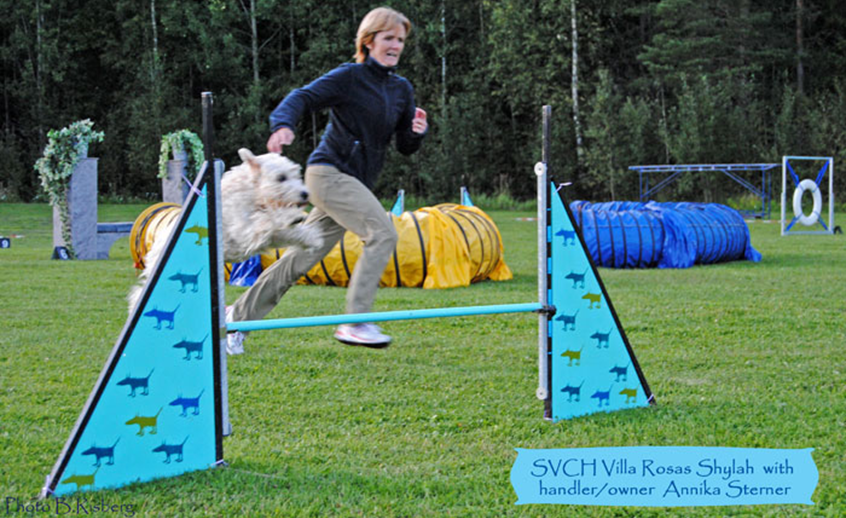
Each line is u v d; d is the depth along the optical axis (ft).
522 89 98.84
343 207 11.74
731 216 42.50
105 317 21.88
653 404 13.06
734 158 88.79
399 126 12.78
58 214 40.57
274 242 13.41
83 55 105.50
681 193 91.50
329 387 14.24
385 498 8.91
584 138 97.04
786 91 92.68
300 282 29.68
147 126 94.02
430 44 103.86
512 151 106.11
